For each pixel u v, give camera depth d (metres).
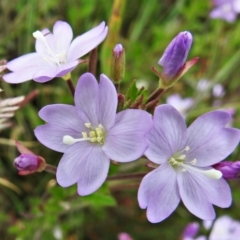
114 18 0.13
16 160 0.08
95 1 0.16
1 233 0.14
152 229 0.15
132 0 0.17
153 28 0.16
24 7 0.14
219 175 0.08
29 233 0.12
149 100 0.09
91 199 0.10
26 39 0.14
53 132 0.08
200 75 0.16
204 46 0.17
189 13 0.16
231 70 0.16
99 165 0.08
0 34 0.15
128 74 0.15
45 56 0.09
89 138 0.08
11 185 0.12
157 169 0.08
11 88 0.14
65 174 0.08
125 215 0.15
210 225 0.14
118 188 0.11
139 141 0.07
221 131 0.08
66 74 0.08
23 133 0.14
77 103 0.08
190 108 0.15
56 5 0.16
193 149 0.08
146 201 0.08
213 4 0.16
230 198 0.08
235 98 0.16
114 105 0.08
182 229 0.15
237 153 0.14
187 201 0.08
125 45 0.16
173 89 0.16
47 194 0.12
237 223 0.14
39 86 0.15
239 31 0.16
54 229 0.13
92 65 0.09
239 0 0.16
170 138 0.08
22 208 0.14
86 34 0.09
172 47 0.08
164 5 0.18
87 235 0.15
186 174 0.08
